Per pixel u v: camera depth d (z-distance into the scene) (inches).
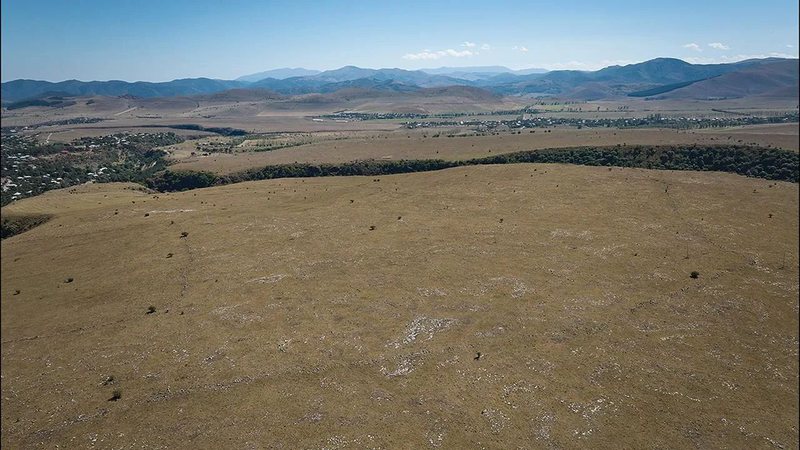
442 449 1647.4
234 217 4207.7
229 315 2586.1
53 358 2353.6
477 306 2534.5
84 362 2297.0
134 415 1903.3
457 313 2477.9
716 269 2923.2
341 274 2979.8
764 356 2182.6
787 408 1877.5
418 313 2486.5
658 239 3326.8
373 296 2679.6
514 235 3440.0
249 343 2314.2
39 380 2190.0
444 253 3198.8
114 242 3868.1
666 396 1918.1
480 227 3619.6
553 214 3816.4
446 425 1752.0
